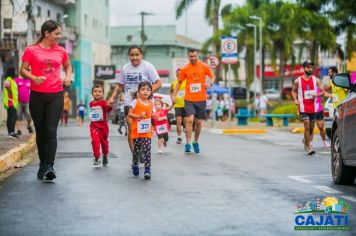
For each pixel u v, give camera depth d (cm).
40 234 849
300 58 8569
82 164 1711
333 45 7819
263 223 912
